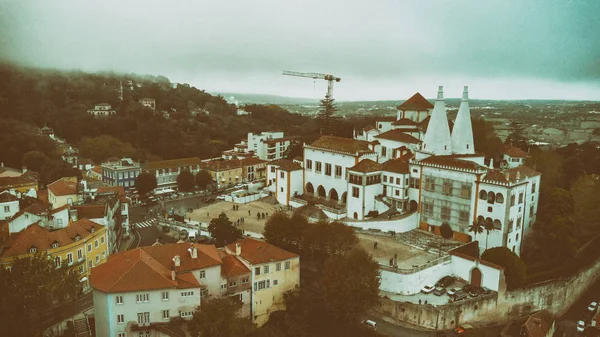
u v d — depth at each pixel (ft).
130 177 607.37
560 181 496.23
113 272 254.06
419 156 425.69
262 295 294.25
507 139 619.26
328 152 482.28
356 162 453.99
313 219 436.76
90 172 642.22
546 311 325.83
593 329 328.08
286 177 503.20
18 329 236.63
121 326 245.86
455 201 386.93
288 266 303.68
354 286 283.59
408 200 426.51
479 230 366.84
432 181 402.72
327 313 296.10
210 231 388.57
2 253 293.64
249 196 528.22
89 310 287.07
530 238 400.67
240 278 282.36
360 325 297.74
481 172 368.07
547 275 357.20
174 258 266.16
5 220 352.69
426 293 321.52
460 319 303.68
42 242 299.79
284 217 360.07
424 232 409.28
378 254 357.41
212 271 273.13
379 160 497.87
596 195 431.02
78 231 322.55
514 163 494.59
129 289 242.37
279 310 302.45
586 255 411.34
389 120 569.64
